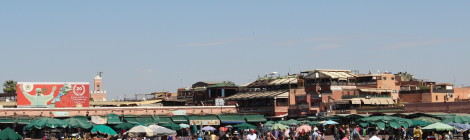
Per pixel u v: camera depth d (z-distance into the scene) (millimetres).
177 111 126250
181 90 172375
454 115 82562
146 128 62438
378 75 131125
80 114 119875
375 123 77000
